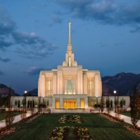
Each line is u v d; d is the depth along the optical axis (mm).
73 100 130625
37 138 37500
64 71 147250
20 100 140875
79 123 59375
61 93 144625
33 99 139875
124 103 139000
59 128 47469
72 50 156750
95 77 149750
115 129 48469
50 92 150500
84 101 130125
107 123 59688
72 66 149000
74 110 112062
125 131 45750
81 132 42812
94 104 139000
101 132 44281
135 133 42500
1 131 43000
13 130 45250
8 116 46875
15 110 102750
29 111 108875
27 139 36688
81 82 144875
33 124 56688
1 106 122875
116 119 65812
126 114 91000
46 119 69812
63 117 72500
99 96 142000
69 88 147125
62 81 146125
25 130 46375
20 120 62875
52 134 40719
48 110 114188
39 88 149500
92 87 150875
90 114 92188
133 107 48375
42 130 46375
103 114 87688
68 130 45375
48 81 151500
